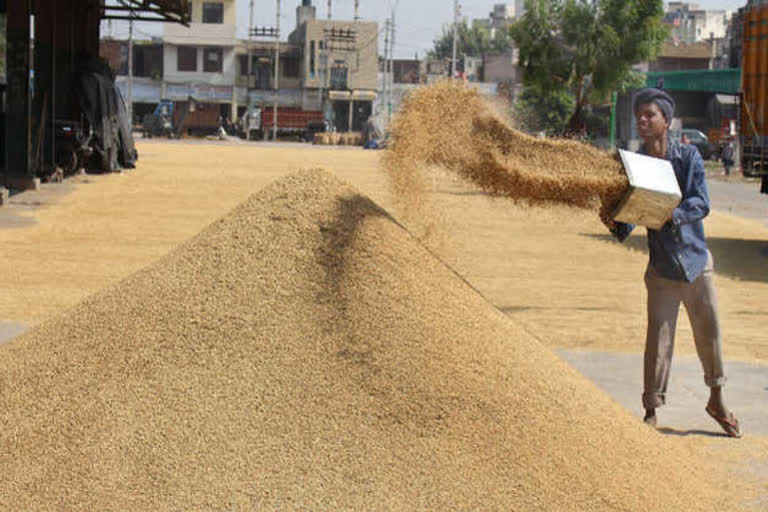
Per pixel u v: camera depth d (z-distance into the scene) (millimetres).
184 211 17094
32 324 7391
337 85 80688
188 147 48250
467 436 3467
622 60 26312
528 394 3754
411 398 3543
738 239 16359
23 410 3641
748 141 15711
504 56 89500
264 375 3596
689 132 47875
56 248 11953
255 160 35562
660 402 5113
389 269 4012
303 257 3979
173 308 3906
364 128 65000
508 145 4289
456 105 4340
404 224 4598
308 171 4422
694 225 4965
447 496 3258
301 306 3812
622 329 8141
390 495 3244
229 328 3760
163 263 4258
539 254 12891
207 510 3174
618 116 48906
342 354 3662
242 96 79812
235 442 3391
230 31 78688
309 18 81062
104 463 3363
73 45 24172
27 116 19547
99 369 3746
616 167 4312
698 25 139625
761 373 6672
